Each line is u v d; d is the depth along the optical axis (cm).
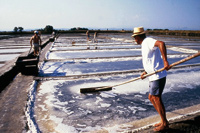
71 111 320
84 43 1817
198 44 1702
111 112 315
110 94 406
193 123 244
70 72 611
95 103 356
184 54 996
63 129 258
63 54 1057
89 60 824
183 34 3616
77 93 414
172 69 643
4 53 1098
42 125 268
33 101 362
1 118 278
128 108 331
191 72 600
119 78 537
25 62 549
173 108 323
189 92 411
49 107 335
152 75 227
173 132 225
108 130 253
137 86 459
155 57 224
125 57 902
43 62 770
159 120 280
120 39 2253
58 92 420
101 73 583
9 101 348
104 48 1328
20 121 269
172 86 455
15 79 512
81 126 267
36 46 917
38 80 511
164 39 2453
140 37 237
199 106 331
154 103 246
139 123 273
